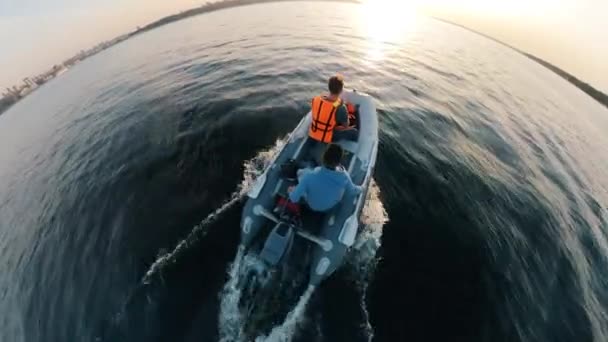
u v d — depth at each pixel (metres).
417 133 8.79
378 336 4.54
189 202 6.62
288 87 10.75
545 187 7.58
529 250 5.96
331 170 4.49
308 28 16.75
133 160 7.94
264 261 4.90
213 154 7.79
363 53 13.92
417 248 5.71
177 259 5.55
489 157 8.24
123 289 5.34
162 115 9.60
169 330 4.73
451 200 6.73
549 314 5.08
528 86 13.05
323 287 4.96
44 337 5.13
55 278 5.87
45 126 11.13
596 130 11.03
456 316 4.83
